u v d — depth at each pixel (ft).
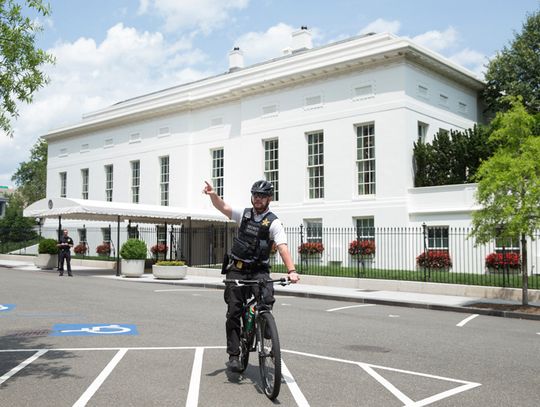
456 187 74.54
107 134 128.26
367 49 83.97
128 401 16.79
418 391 18.80
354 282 63.72
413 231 77.51
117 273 77.15
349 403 17.07
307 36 115.34
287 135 92.73
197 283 66.03
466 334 33.22
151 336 28.60
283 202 92.22
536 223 45.85
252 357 24.12
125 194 122.31
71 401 16.74
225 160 103.86
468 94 96.17
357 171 84.74
